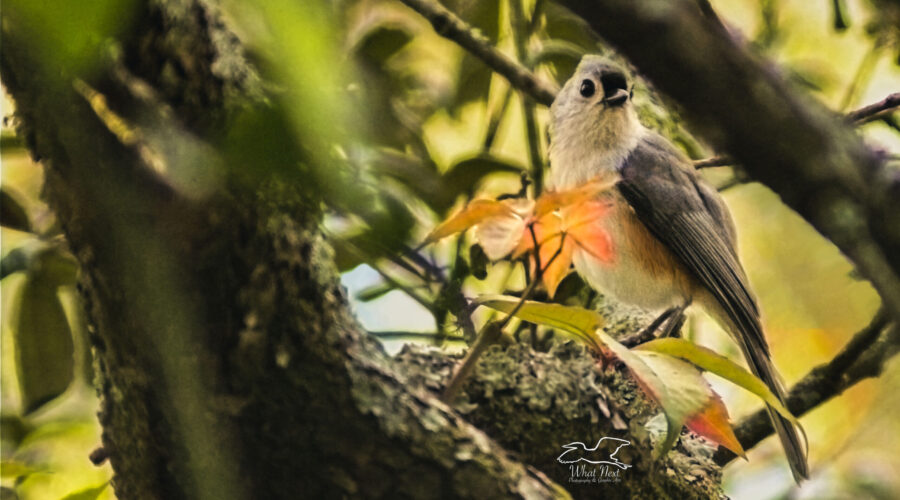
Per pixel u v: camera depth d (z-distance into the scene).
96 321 3.85
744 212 9.66
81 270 3.71
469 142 8.25
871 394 8.70
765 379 7.25
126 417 4.00
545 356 5.07
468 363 4.29
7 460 5.73
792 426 6.13
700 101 2.47
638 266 7.53
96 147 2.76
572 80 7.97
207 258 3.63
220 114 3.35
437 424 4.10
